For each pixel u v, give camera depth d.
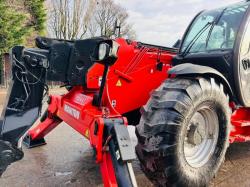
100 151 2.57
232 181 3.35
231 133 3.51
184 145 2.96
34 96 2.74
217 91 2.96
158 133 2.61
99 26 24.25
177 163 2.66
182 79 2.87
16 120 2.63
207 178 3.00
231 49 3.44
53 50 2.88
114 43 2.62
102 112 2.79
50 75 2.88
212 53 3.57
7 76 13.61
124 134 2.48
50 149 4.31
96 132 2.61
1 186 3.12
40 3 15.77
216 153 3.14
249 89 3.59
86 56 2.96
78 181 3.27
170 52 4.05
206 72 2.87
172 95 2.72
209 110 3.02
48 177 3.36
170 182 2.69
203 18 3.99
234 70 3.40
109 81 3.46
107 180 2.46
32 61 2.72
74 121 3.14
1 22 12.94
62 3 23.78
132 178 2.35
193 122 2.99
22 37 13.83
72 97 3.42
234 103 3.53
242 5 3.63
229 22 3.61
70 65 2.95
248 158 4.05
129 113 3.80
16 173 3.46
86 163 3.78
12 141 2.59
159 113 2.66
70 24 24.30
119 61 3.51
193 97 2.73
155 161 2.64
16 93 2.68
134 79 3.65
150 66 3.77
